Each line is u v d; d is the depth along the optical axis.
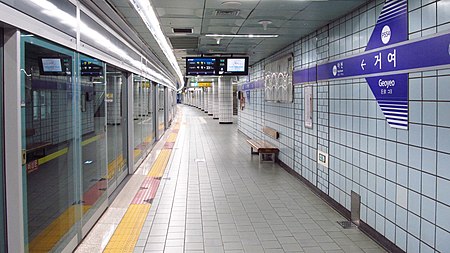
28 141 2.98
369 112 4.12
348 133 4.70
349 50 4.67
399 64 3.48
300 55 6.90
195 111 41.81
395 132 3.58
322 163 5.70
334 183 5.21
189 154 10.18
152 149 11.11
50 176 3.54
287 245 3.88
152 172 7.62
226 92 22.08
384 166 3.80
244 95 15.02
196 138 14.23
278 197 5.80
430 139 3.04
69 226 3.56
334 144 5.20
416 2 3.21
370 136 4.10
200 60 8.84
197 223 4.56
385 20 3.74
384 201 3.80
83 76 4.11
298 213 4.98
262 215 4.89
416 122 3.23
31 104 2.99
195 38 6.95
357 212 4.44
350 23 4.64
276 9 4.60
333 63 5.17
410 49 3.29
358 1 4.13
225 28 5.92
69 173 3.60
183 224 4.52
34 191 3.23
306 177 6.57
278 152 8.76
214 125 20.92
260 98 11.27
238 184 6.67
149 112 10.70
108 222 4.50
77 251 3.60
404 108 3.41
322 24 5.47
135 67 7.19
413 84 3.27
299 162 7.00
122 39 5.72
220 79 22.06
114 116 6.30
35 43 2.64
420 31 3.16
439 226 2.93
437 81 2.94
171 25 5.73
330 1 4.14
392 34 3.61
